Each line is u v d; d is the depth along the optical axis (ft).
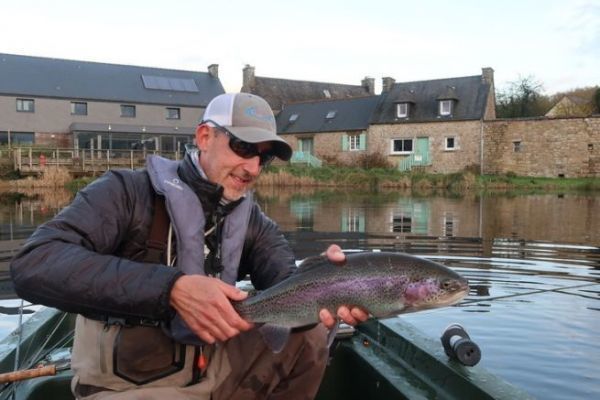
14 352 10.23
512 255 33.47
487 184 111.45
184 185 7.63
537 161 125.29
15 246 36.86
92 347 7.52
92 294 6.43
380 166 139.54
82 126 149.07
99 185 7.43
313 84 188.75
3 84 144.97
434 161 135.64
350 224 50.01
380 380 10.30
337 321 7.92
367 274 7.63
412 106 140.97
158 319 6.76
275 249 9.02
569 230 45.55
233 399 8.39
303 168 126.41
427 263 7.79
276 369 8.40
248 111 7.84
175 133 161.07
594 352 16.74
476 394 8.64
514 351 16.89
